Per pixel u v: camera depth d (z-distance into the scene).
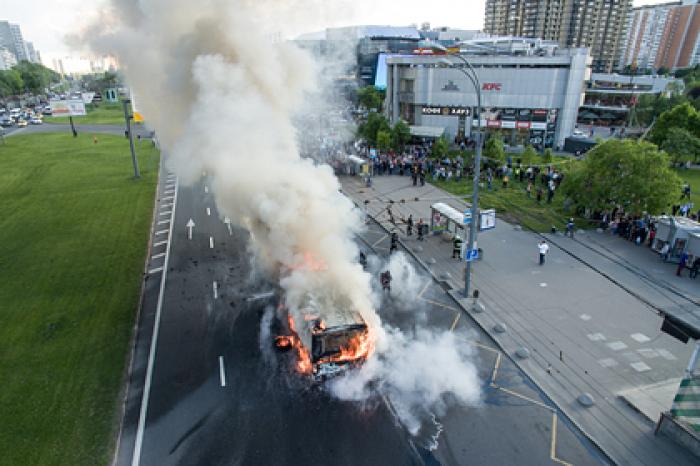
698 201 40.38
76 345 20.38
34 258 29.19
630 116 83.75
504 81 63.69
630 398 17.25
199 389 17.86
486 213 28.66
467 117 67.12
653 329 21.66
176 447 15.16
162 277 26.95
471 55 68.31
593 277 26.91
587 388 17.88
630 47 186.12
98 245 31.33
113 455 14.75
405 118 72.81
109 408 16.77
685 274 26.98
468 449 15.16
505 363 19.53
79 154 59.97
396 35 109.06
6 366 18.84
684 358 19.55
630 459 14.66
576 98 61.81
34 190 43.88
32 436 15.37
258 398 17.41
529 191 42.38
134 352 20.06
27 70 154.00
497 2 142.50
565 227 34.72
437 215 33.16
